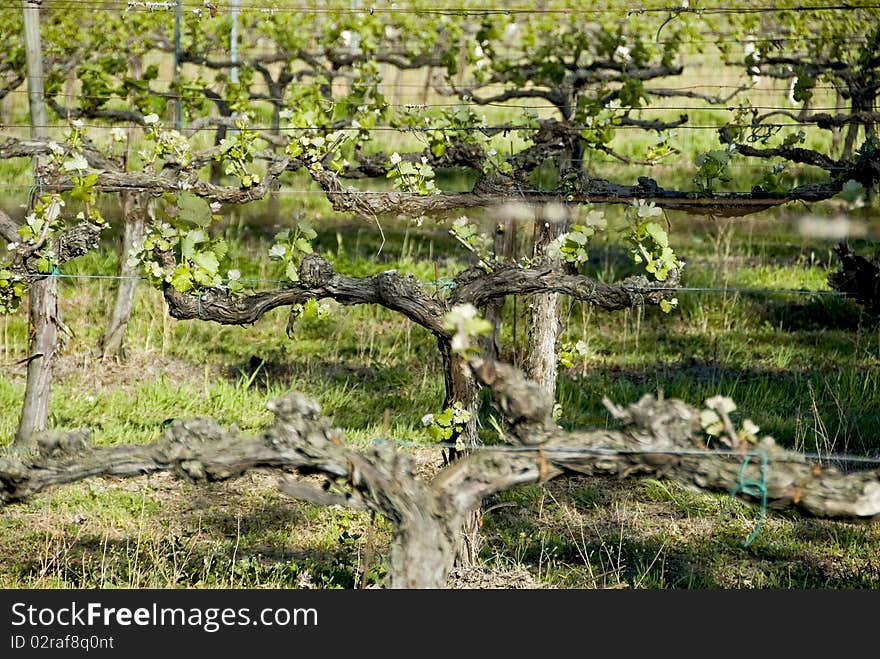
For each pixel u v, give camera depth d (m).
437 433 11.75
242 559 13.08
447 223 27.94
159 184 13.38
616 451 8.52
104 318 21.84
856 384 19.91
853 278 14.04
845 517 8.27
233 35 22.70
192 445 8.71
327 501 8.72
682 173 26.47
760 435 17.48
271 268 23.53
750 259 26.53
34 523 14.12
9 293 13.09
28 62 15.99
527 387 8.73
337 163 13.42
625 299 11.90
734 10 19.30
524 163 14.49
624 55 21.59
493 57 22.25
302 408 8.74
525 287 11.90
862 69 19.89
